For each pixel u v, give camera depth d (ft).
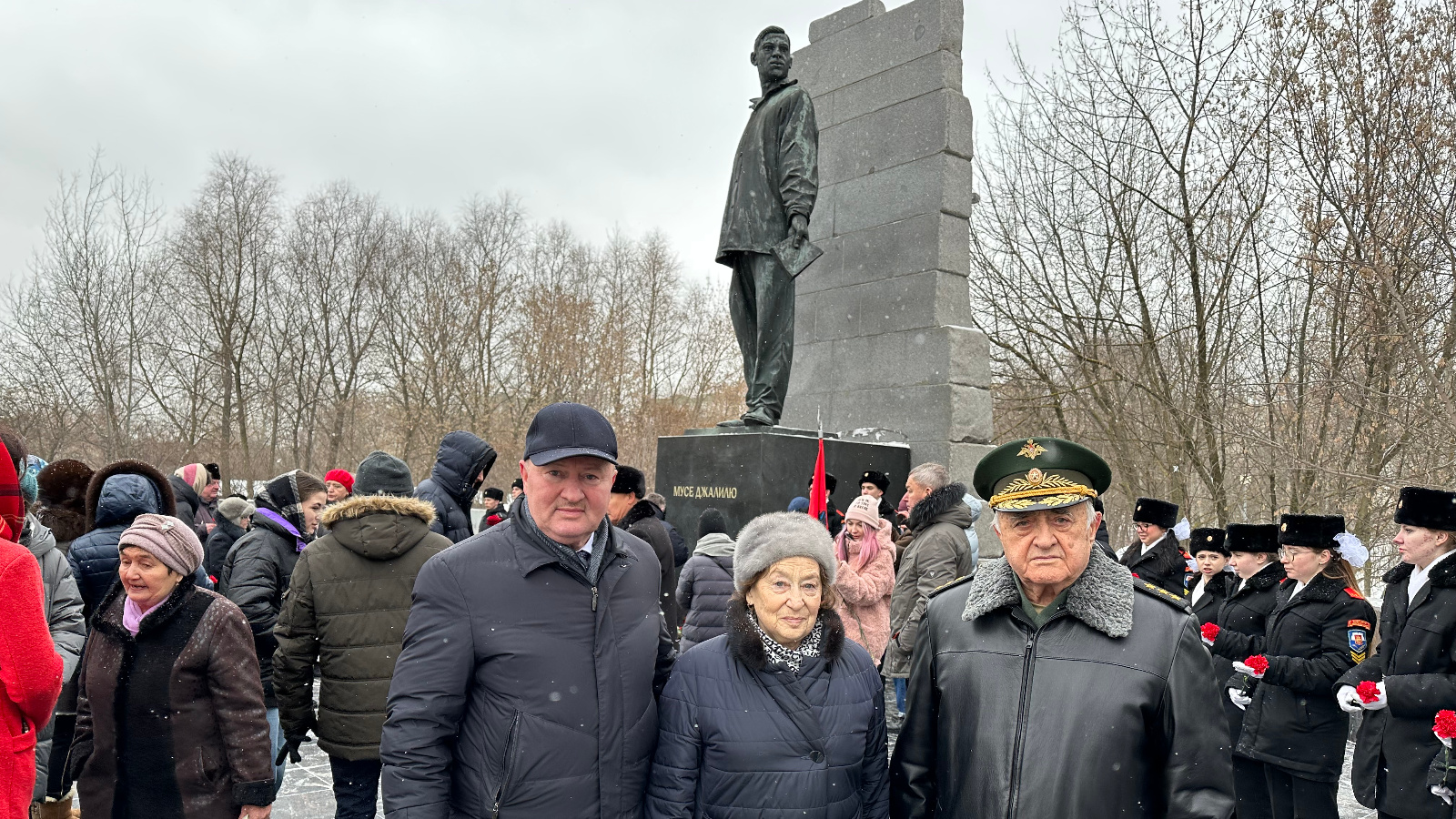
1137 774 7.84
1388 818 12.90
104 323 90.53
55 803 14.48
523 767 8.51
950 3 34.22
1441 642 12.41
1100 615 8.18
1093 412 52.21
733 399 128.47
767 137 31.55
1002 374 55.72
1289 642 15.15
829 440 30.81
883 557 21.70
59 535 18.38
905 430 33.55
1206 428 45.37
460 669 8.63
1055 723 7.95
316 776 20.13
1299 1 38.70
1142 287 49.67
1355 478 35.76
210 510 33.24
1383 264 34.09
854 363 35.68
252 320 106.01
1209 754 7.82
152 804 11.21
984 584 8.77
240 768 11.32
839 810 9.02
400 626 13.33
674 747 9.18
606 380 109.40
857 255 36.09
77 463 19.12
